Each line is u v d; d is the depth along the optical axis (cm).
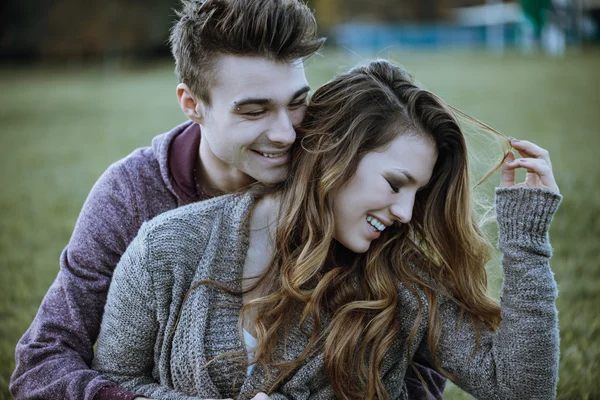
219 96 176
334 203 171
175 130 213
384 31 3083
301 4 177
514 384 167
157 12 2812
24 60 2802
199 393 171
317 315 171
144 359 179
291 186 174
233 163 184
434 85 1443
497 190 172
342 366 170
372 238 174
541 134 798
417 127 169
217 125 180
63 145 911
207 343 171
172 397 171
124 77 2186
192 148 206
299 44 173
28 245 442
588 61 1902
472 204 187
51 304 195
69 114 1276
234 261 175
